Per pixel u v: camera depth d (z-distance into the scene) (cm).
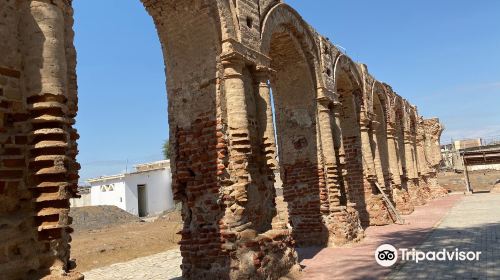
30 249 446
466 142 6619
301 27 1288
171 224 2438
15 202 448
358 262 984
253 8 987
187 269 849
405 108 2727
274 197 950
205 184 848
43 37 474
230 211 814
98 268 1332
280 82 1358
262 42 1011
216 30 866
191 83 893
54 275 442
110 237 1961
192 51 891
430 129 4022
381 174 1862
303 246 1276
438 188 3391
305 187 1304
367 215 1717
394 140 2255
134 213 3891
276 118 1370
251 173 895
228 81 867
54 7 488
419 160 3139
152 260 1388
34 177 455
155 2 888
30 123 464
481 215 1719
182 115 901
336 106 1441
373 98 2062
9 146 450
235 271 785
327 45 1471
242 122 853
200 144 866
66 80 496
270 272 827
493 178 4109
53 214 453
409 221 1752
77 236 2211
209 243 826
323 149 1317
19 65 470
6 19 464
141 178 4034
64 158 470
